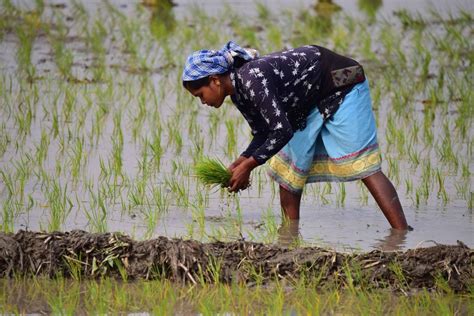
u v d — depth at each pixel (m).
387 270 14.70
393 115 26.23
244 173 16.25
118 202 18.80
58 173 20.56
